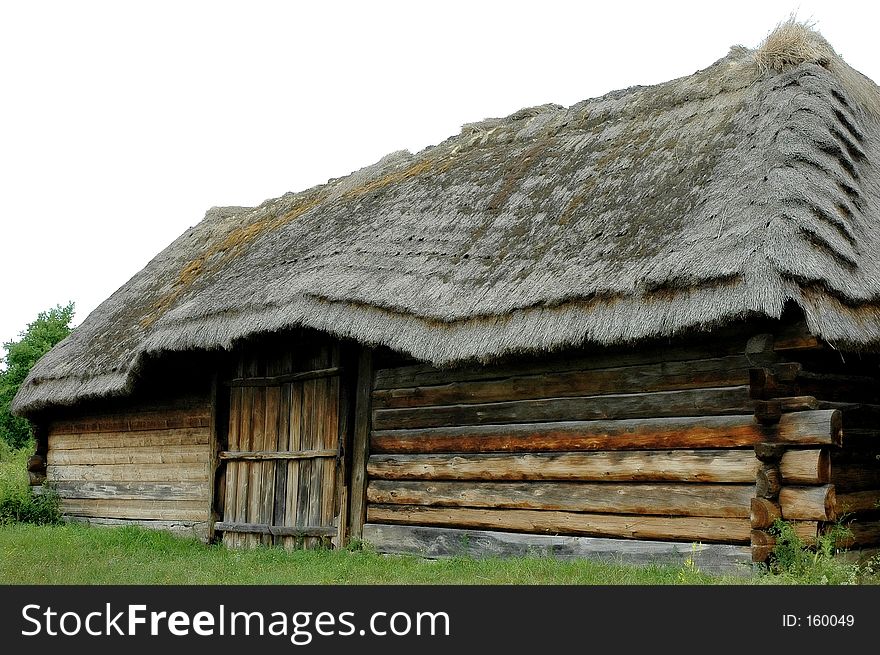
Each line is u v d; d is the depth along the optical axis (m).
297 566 9.62
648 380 8.44
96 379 13.94
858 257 7.73
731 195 8.20
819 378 7.84
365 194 13.39
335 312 10.19
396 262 10.60
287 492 11.66
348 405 11.09
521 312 8.66
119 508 14.52
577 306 8.28
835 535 7.30
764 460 7.49
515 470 9.30
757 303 7.09
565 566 8.04
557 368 9.16
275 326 10.70
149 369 13.03
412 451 10.36
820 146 8.46
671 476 8.12
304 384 11.71
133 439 14.47
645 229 8.66
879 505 8.27
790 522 7.39
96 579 8.30
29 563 9.25
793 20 10.15
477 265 9.78
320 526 11.09
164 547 11.99
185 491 13.40
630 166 9.99
